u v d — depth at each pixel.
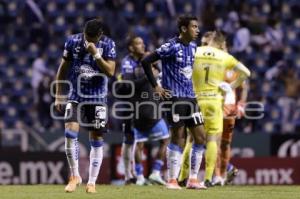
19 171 41.56
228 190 26.98
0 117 54.19
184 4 60.00
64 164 41.91
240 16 58.59
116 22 58.19
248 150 44.78
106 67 24.47
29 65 56.81
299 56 59.50
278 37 59.12
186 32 26.48
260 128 53.72
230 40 56.03
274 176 43.50
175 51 26.50
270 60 57.84
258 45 58.09
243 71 30.38
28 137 44.44
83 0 59.62
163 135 35.56
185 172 31.08
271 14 61.75
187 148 30.92
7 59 57.00
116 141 43.28
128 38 35.47
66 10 59.16
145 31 56.50
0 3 58.34
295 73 58.19
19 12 58.34
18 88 55.78
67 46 24.80
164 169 39.06
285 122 54.50
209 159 30.47
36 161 41.75
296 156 44.47
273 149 45.16
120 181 40.47
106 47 24.62
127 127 35.94
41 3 59.09
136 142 35.72
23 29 57.94
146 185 32.97
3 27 58.03
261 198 23.44
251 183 43.12
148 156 39.53
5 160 41.50
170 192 25.20
